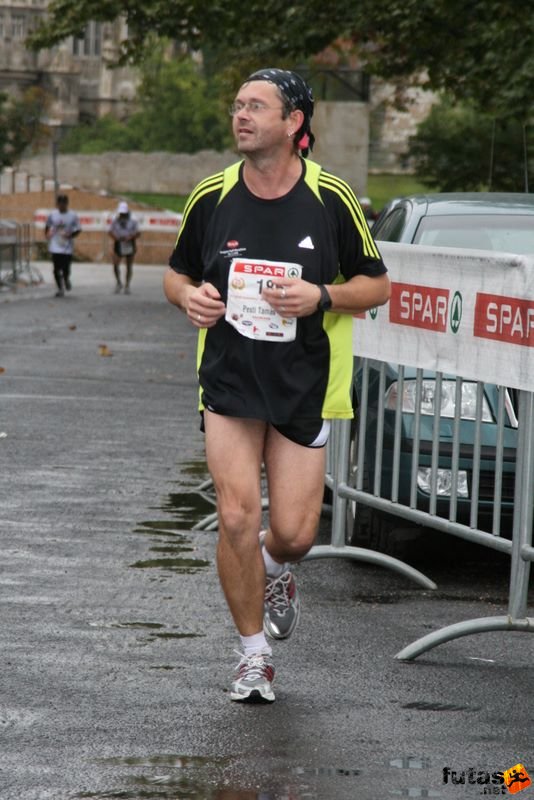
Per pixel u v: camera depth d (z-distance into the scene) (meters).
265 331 8.84
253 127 8.71
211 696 9.26
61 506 15.72
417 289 11.91
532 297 10.28
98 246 92.12
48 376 28.77
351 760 8.12
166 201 150.00
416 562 13.95
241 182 8.91
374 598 12.31
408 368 12.97
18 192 115.56
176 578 12.58
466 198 15.66
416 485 12.27
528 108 37.31
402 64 45.97
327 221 8.91
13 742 8.28
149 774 7.80
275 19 46.41
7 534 14.23
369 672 9.97
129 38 49.78
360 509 13.72
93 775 7.77
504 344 10.70
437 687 9.64
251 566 9.14
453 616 11.72
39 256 91.19
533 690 9.64
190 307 8.83
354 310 8.95
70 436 20.88
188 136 177.50
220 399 8.98
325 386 9.05
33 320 44.09
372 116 109.25
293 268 8.77
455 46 40.56
